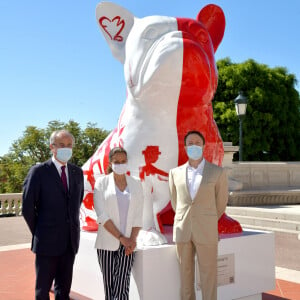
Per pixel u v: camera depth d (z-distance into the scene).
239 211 9.66
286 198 11.55
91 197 3.86
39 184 2.84
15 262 5.68
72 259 2.95
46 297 2.83
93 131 22.22
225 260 3.30
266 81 21.33
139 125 3.28
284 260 5.96
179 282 3.12
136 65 3.11
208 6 3.64
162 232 3.37
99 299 3.37
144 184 3.26
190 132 2.97
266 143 20.73
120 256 2.86
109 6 3.60
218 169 2.97
